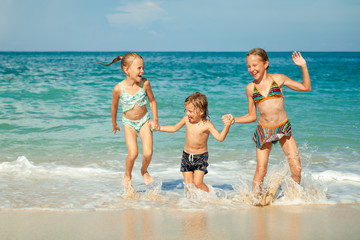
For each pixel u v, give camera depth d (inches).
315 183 175.5
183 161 176.2
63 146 285.9
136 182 203.3
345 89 700.7
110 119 395.2
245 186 176.2
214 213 146.3
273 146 288.4
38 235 121.1
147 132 180.9
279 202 161.3
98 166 236.1
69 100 526.6
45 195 171.5
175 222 135.0
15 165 228.4
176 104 498.0
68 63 2054.6
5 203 156.7
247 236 121.0
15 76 962.1
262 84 166.6
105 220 136.7
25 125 359.3
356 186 188.1
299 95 599.2
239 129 346.0
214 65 1910.7
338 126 355.6
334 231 125.6
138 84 179.0
